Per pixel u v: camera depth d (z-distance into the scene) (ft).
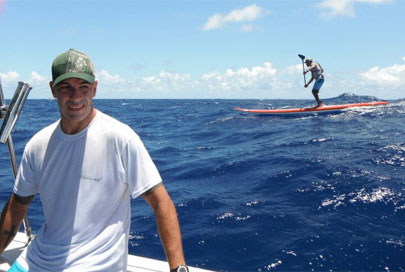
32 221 13.67
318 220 13.01
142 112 97.50
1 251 4.89
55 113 86.63
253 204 15.06
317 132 36.50
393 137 30.45
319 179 18.10
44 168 4.32
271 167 21.59
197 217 13.84
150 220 13.64
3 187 18.47
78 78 3.90
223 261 10.36
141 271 5.24
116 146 4.14
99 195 4.26
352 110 50.52
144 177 4.17
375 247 10.79
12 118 4.82
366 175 18.31
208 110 101.30
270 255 10.57
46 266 4.30
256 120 51.96
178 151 31.30
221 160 25.09
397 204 14.21
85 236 4.31
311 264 9.98
